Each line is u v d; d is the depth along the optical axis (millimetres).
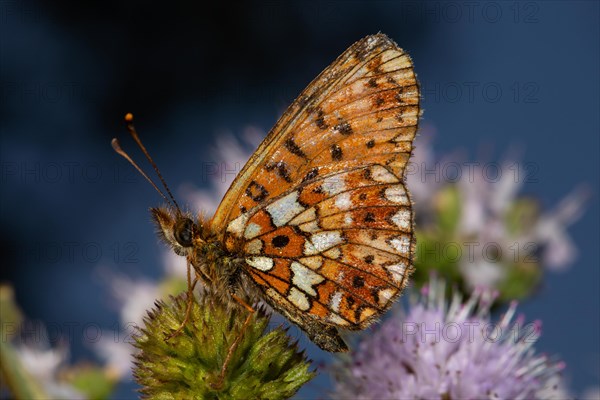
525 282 265
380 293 231
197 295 234
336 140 231
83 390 254
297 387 229
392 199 230
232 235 231
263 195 231
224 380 228
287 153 231
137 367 231
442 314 236
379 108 230
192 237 231
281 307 233
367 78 230
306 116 230
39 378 243
